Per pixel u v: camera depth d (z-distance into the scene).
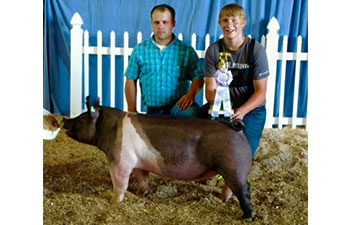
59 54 4.43
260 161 3.23
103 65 4.46
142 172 2.50
